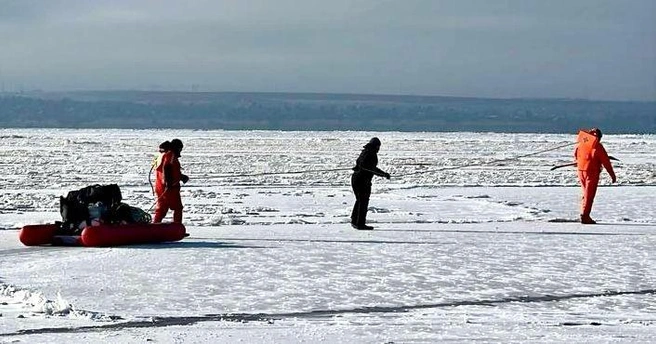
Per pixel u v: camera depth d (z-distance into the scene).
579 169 28.05
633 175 51.09
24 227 21.02
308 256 19.80
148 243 21.72
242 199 35.69
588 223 27.73
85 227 21.19
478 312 14.16
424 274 17.66
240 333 12.40
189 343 11.76
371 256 19.95
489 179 47.81
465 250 21.14
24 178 45.00
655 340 12.19
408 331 12.68
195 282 16.38
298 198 36.25
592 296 15.60
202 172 50.88
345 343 11.91
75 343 11.66
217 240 22.55
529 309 14.45
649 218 29.84
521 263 19.23
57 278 16.59
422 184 44.28
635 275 17.80
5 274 17.02
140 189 39.50
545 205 34.19
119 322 13.04
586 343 11.98
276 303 14.63
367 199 25.39
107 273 17.20
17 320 13.03
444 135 130.12
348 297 15.23
